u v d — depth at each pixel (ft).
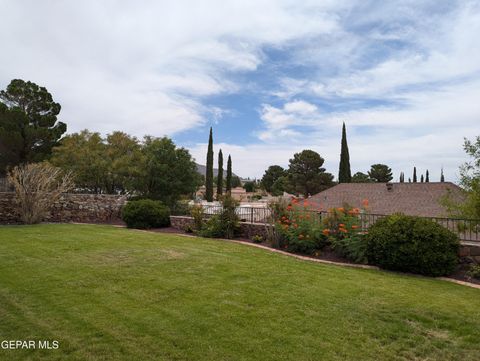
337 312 15.12
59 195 51.37
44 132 84.89
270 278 20.56
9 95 88.79
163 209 48.19
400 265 23.41
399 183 67.51
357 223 28.68
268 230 34.47
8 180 54.39
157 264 23.22
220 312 14.69
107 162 64.95
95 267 21.75
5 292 16.43
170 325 13.19
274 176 212.43
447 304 16.58
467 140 25.86
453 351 11.94
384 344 12.31
